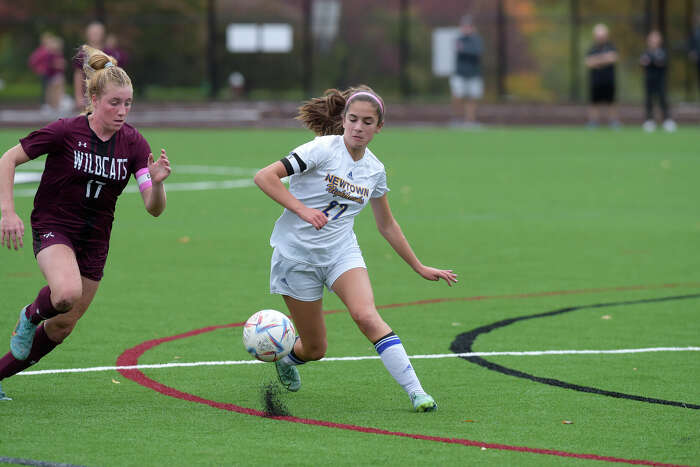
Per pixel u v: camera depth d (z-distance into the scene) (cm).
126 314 3098
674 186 6756
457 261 4109
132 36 13700
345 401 2206
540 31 14788
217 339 2797
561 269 3947
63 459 1791
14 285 3475
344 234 2188
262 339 2164
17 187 6184
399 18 14712
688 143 9812
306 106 2311
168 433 1953
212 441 1903
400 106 13812
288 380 2272
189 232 4781
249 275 3759
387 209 2261
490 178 7131
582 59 14612
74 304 2088
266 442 1900
